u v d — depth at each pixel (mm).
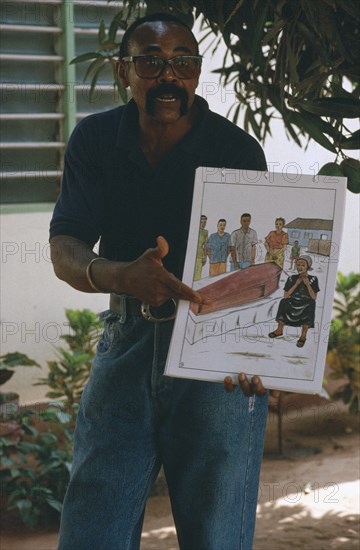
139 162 2162
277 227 1996
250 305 1988
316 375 1957
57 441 4219
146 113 2115
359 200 5371
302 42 2645
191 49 2082
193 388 2143
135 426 2197
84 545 2195
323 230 1985
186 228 2188
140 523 2334
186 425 2172
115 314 2211
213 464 2182
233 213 2008
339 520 3736
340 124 2418
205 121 2178
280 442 4566
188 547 2264
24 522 3760
